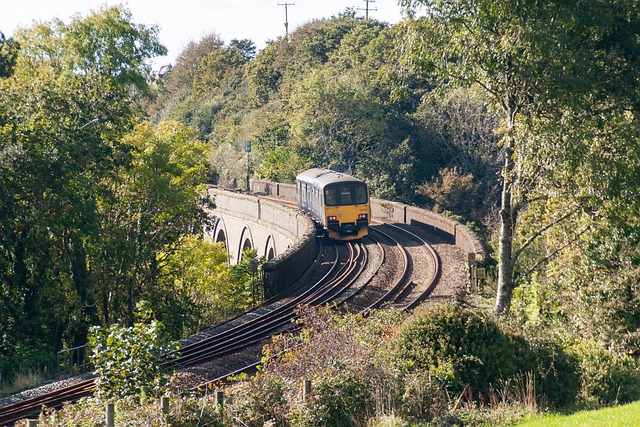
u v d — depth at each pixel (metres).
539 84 62.22
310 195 147.88
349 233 135.88
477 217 179.25
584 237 66.38
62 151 97.00
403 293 95.75
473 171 195.62
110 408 37.44
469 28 64.94
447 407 41.97
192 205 136.50
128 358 51.00
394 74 71.88
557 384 46.31
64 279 105.00
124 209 121.06
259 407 40.94
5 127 94.94
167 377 50.97
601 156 61.94
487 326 46.25
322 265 120.31
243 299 113.75
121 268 113.06
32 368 79.69
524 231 74.31
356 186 135.75
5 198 91.69
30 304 98.38
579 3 59.78
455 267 109.38
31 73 110.94
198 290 140.50
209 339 77.75
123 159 108.88
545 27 59.34
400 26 70.00
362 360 44.22
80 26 112.44
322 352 48.12
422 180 199.62
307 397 40.91
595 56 62.03
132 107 122.44
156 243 131.38
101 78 110.62
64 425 40.38
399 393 42.56
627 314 61.56
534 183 67.81
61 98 101.81
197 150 139.00
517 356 46.44
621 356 57.22
